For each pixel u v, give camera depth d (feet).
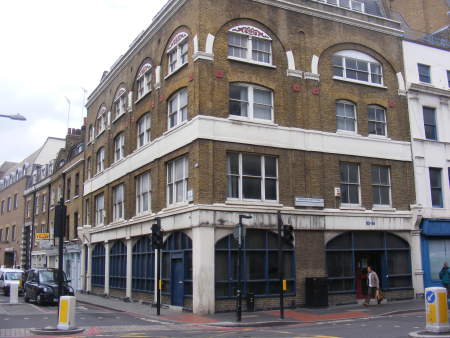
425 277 79.46
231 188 67.15
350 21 80.79
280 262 57.52
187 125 68.80
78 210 124.57
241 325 52.39
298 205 70.33
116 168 98.68
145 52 88.33
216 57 68.85
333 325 51.65
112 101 105.19
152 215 78.07
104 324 53.78
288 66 74.13
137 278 84.23
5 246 190.49
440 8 106.42
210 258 62.90
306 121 73.87
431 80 88.02
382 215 77.05
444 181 85.05
